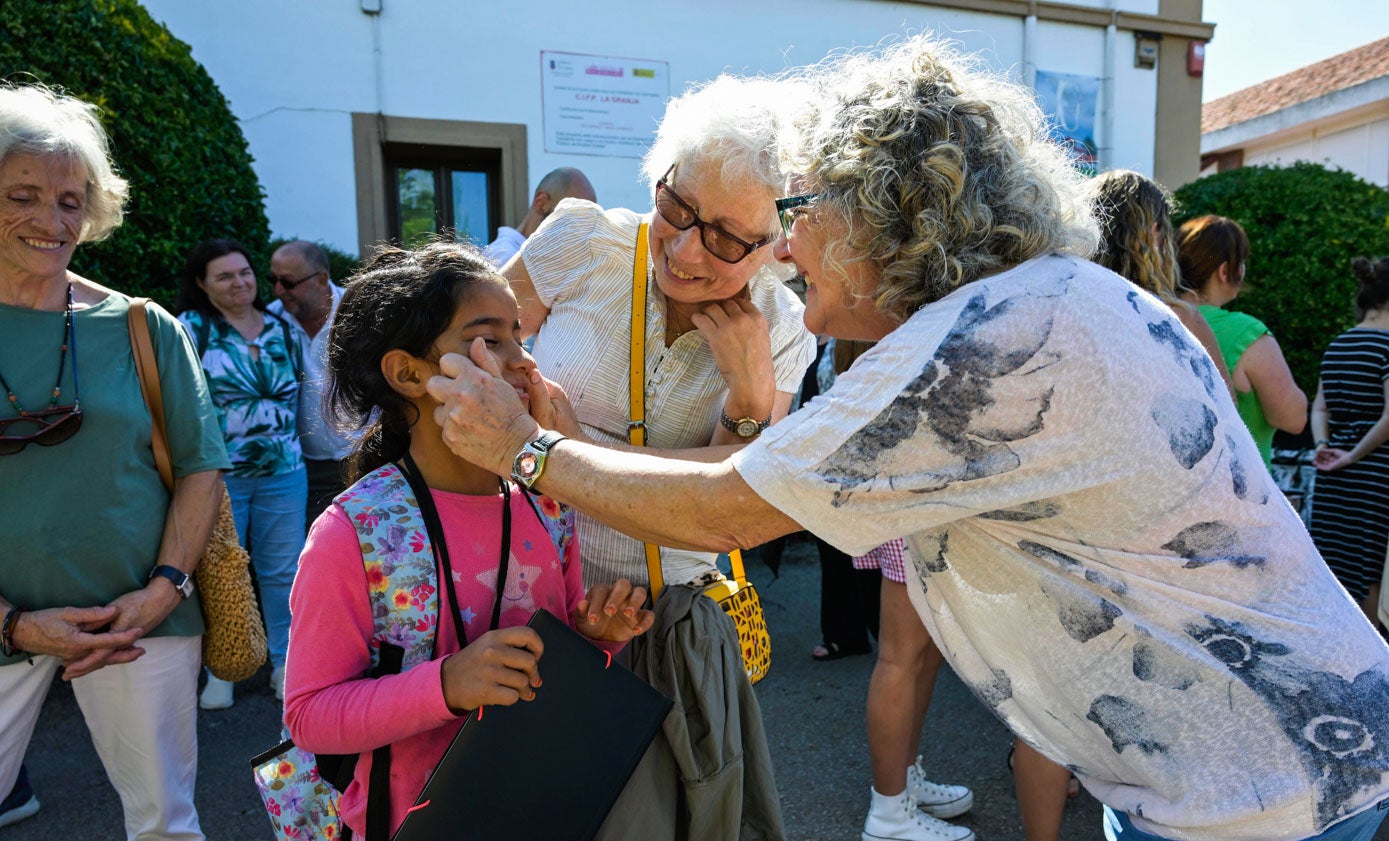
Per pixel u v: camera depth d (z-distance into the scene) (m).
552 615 1.34
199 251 3.62
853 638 4.16
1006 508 1.15
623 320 1.77
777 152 1.41
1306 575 1.21
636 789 1.49
